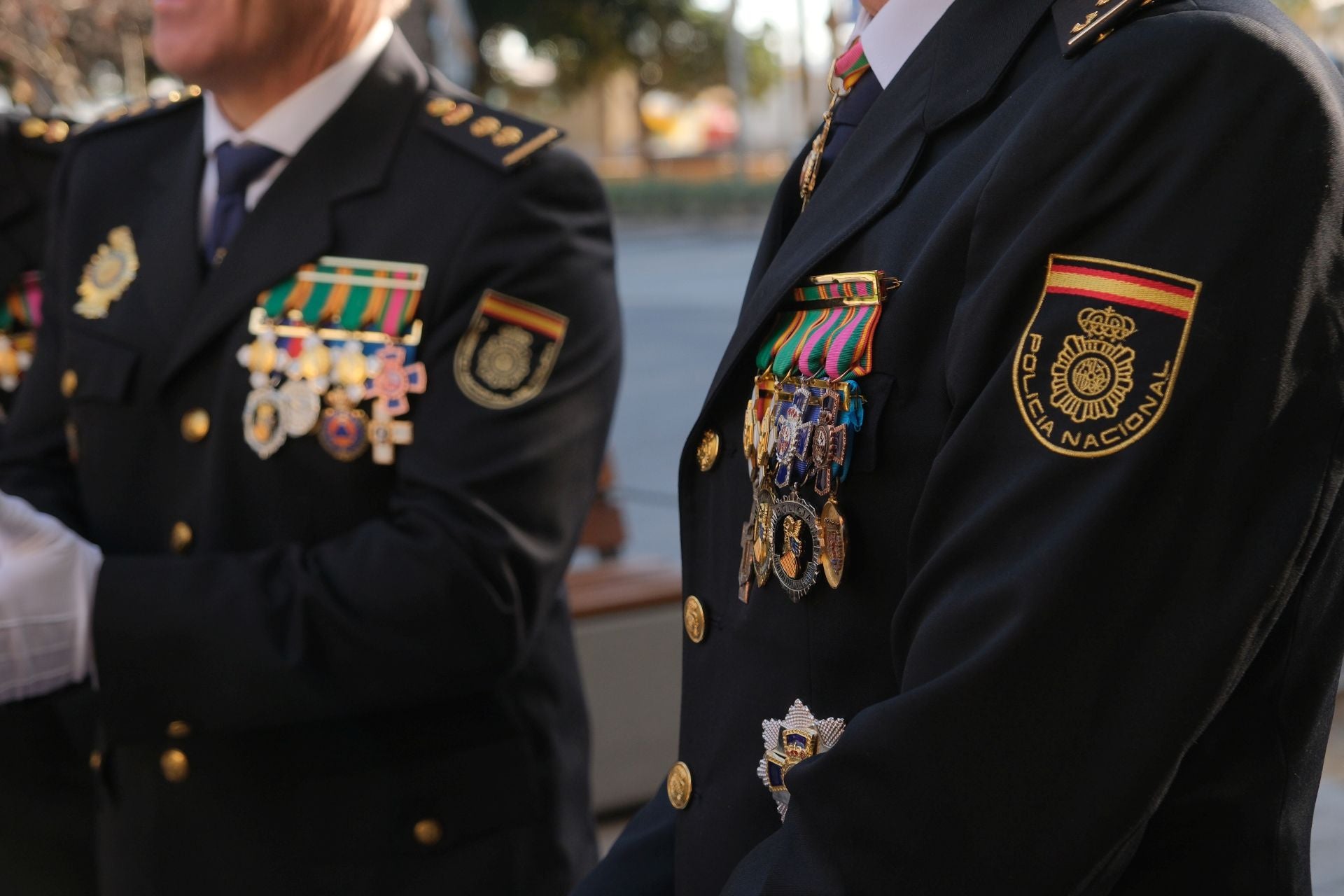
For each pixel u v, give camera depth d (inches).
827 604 33.6
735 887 31.4
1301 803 31.4
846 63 38.8
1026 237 28.7
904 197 33.3
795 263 35.3
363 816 59.3
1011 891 27.4
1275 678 30.6
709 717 38.3
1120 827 26.9
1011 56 32.1
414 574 54.7
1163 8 29.3
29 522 54.6
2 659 53.4
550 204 60.2
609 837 113.2
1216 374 26.8
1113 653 26.8
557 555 58.2
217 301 59.4
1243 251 26.9
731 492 38.1
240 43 57.8
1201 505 26.9
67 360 62.7
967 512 29.1
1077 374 27.6
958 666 27.7
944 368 31.2
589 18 1232.2
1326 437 27.4
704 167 1289.4
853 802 28.6
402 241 59.1
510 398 57.4
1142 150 27.9
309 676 54.6
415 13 140.6
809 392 33.7
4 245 75.7
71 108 221.3
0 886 69.7
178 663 54.7
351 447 58.1
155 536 60.9
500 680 58.6
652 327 378.6
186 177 63.0
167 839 59.8
